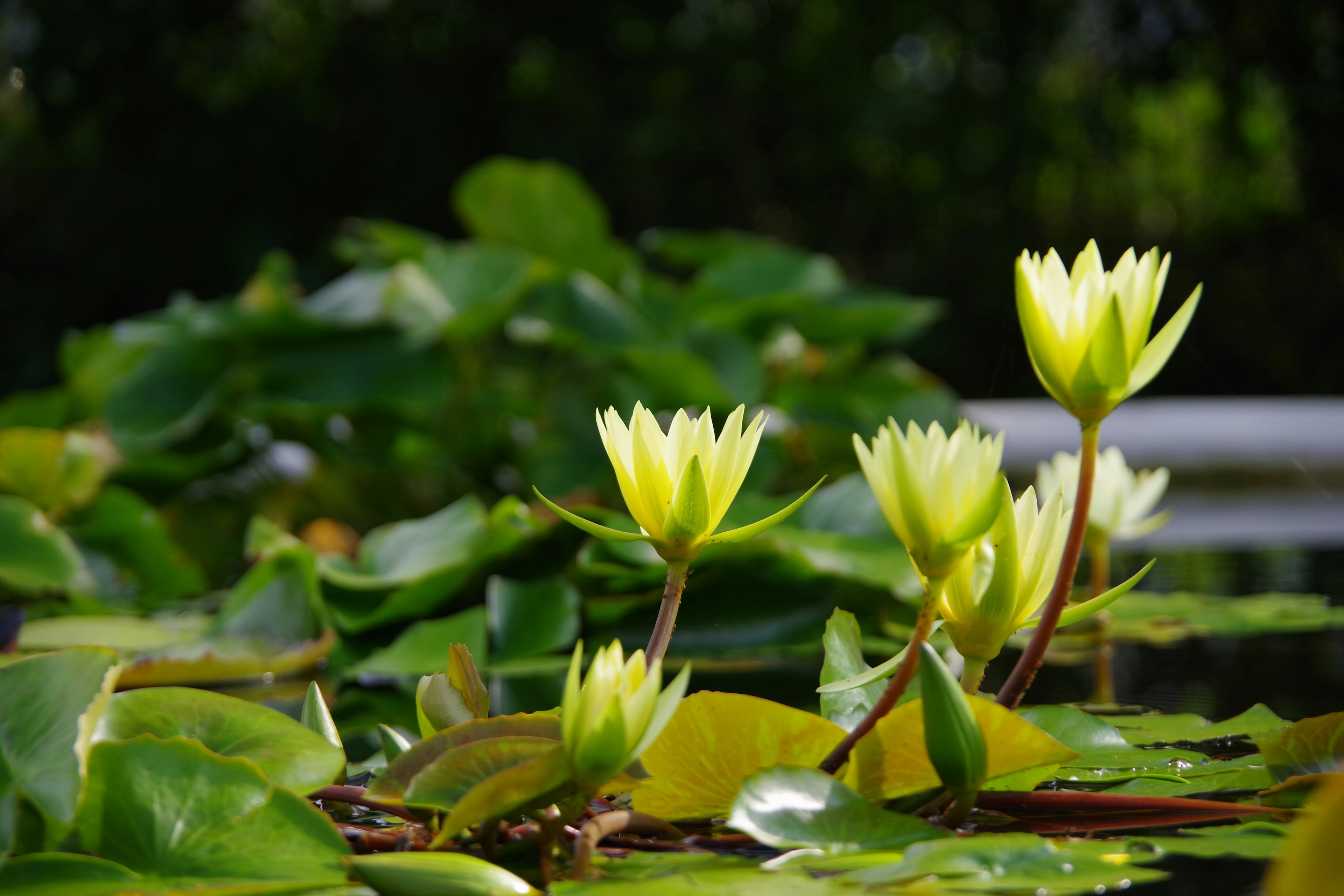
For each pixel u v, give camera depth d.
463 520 3.94
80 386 7.02
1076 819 2.30
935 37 19.89
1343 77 16.78
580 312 6.29
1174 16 17.59
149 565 5.00
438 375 6.01
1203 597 4.18
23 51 15.56
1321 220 17.78
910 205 19.91
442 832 2.21
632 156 18.25
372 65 17.72
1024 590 2.26
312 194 17.53
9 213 16.70
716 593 3.72
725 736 2.28
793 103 19.19
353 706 2.87
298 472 6.84
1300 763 2.33
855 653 2.38
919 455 2.23
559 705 2.69
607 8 17.80
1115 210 20.25
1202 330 18.16
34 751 2.21
